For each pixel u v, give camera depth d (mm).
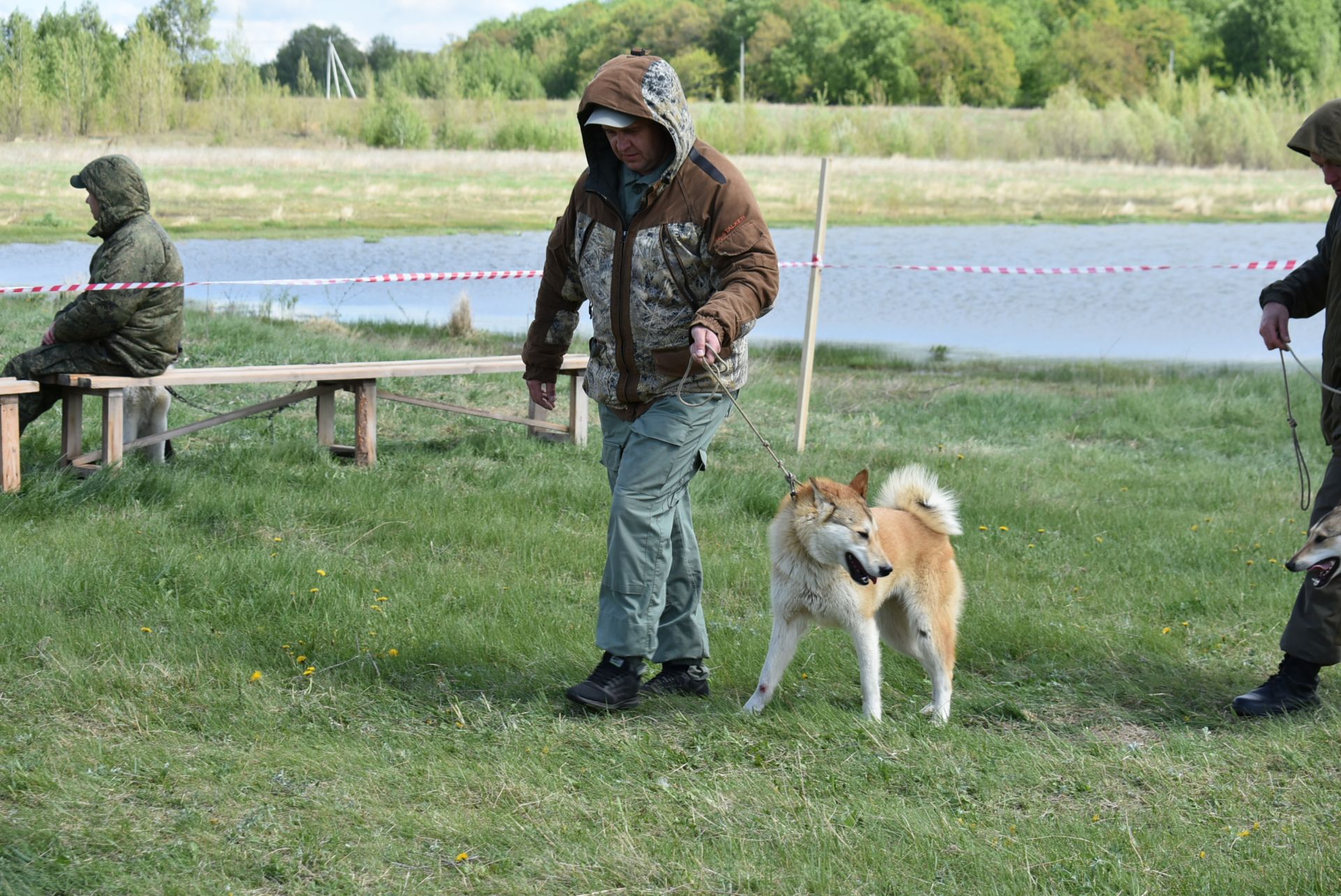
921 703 4828
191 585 5441
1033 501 8039
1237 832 3611
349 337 13648
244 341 11883
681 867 3277
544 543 6461
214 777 3656
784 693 4797
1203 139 51344
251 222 24812
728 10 92125
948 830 3547
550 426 9000
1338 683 5074
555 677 4750
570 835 3443
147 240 7074
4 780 3537
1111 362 15156
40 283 16062
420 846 3348
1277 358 15875
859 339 16688
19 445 6852
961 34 80938
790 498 4531
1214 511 8234
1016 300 20562
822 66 84438
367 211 27453
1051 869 3346
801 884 3230
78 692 4184
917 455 9234
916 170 43969
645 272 4246
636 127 4102
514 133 47875
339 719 4230
